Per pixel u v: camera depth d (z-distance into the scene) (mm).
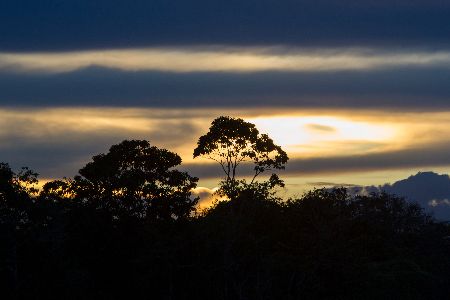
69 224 84500
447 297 80188
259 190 83438
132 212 84000
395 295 76438
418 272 79750
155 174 84750
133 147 85000
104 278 82938
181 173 85625
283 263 74688
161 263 78062
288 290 74312
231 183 82812
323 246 75938
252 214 80688
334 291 75875
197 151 88125
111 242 81875
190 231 77688
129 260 80375
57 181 88250
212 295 78375
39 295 86812
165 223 82062
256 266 76000
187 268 78688
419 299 77188
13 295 85750
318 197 84625
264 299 74562
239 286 74125
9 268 86312
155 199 83938
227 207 81562
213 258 76312
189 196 85562
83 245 82875
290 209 83438
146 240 80312
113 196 85062
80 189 86000
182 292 79312
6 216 87938
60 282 87500
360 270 76188
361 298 75812
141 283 79438
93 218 83062
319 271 75562
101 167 84375
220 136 86750
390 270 80750
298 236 79625
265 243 78438
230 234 74875
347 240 82812
